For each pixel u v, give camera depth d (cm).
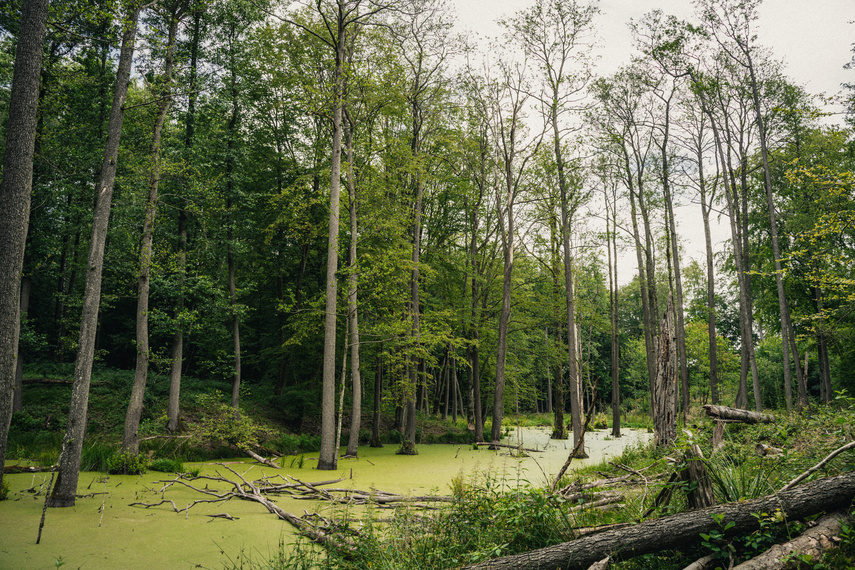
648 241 2530
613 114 2316
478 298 2459
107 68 1711
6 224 715
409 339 1734
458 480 711
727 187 2245
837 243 1822
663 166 2402
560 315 2406
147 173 1378
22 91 738
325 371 1431
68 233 1652
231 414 1602
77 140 1577
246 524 740
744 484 496
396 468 1376
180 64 1466
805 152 2086
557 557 416
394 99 1825
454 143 2128
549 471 1258
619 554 414
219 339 1905
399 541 528
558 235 2236
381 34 1822
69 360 2159
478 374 2267
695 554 430
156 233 1642
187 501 891
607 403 5209
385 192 1797
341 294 1762
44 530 695
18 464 1141
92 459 1181
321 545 596
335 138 1551
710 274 2416
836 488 412
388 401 2030
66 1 874
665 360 969
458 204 2534
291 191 1788
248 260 2183
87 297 873
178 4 1341
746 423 1026
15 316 731
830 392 2305
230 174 1744
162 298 1698
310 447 1828
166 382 1898
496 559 429
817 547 380
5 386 732
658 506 508
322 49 1811
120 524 732
